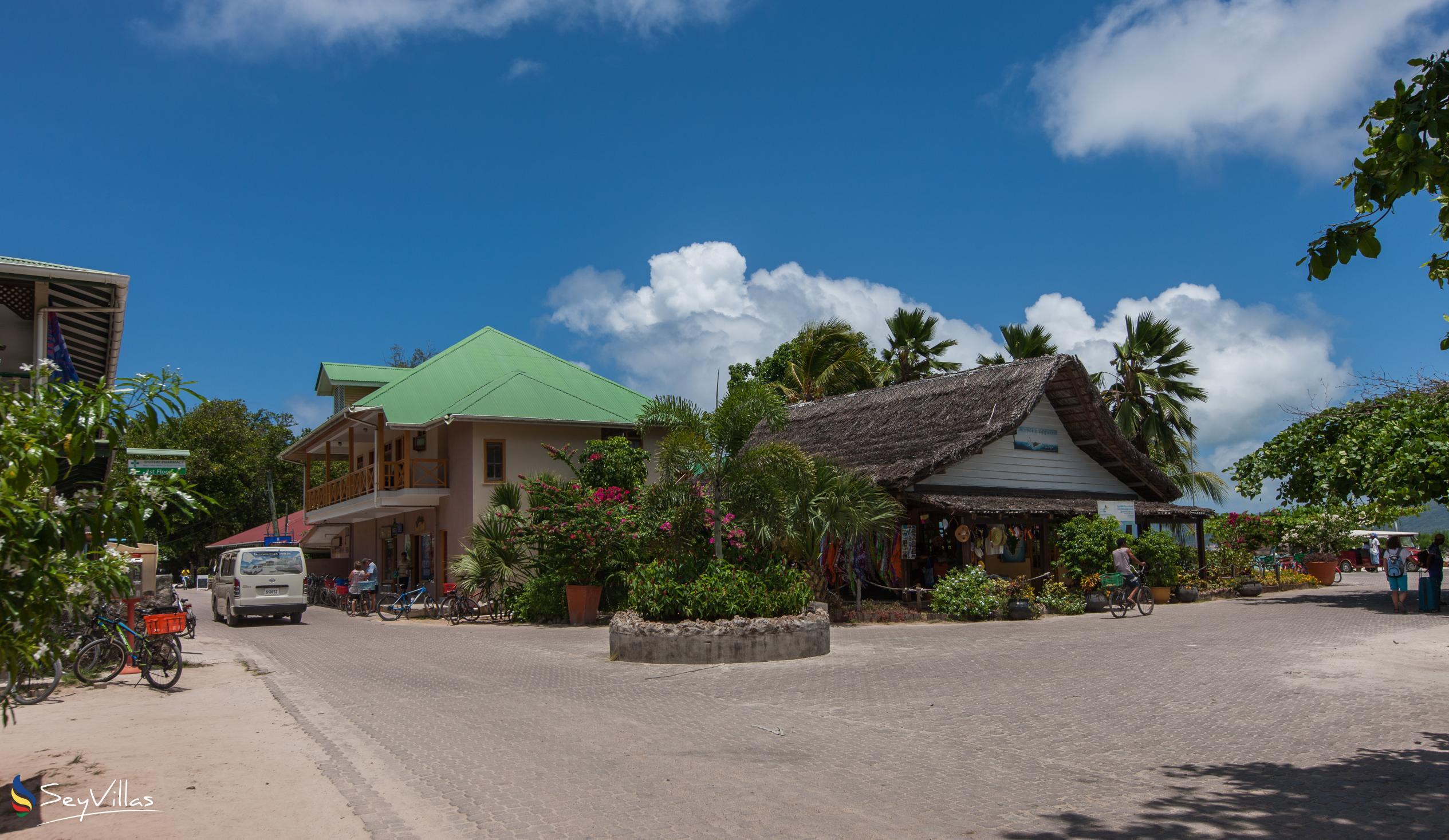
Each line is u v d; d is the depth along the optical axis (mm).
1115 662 12781
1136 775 6902
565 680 12141
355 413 27000
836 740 8188
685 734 8539
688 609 14086
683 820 5883
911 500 20984
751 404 15219
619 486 23641
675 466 15312
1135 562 21844
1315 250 5918
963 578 20109
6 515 5102
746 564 15281
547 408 27188
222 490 51281
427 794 6551
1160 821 5785
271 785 6797
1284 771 6914
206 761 7594
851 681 11547
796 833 5617
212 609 27656
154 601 16875
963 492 22484
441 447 28234
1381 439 19656
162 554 51219
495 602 22453
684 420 15312
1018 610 19844
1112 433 24344
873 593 22266
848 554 20188
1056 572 23656
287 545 24156
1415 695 9945
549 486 21703
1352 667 11891
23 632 5703
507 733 8656
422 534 29562
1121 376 35594
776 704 10039
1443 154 5637
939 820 5848
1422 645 13961
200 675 13188
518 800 6371
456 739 8453
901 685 11203
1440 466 18094
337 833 5676
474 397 27250
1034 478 24109
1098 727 8602
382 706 10305
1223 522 29938
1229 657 13039
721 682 11727
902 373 37781
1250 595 25250
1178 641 15039
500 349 31719
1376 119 5785
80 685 12109
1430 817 5797
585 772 7117
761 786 6672
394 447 30609
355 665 14242
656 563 15102
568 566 20750
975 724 8797
